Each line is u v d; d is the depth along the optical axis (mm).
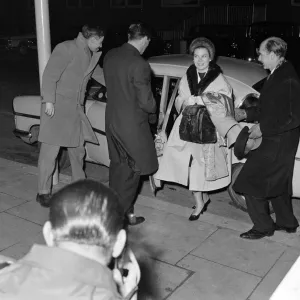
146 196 5434
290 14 23266
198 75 4438
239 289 3689
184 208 5098
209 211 5418
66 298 1398
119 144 4465
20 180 5875
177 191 5973
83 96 5082
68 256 1427
